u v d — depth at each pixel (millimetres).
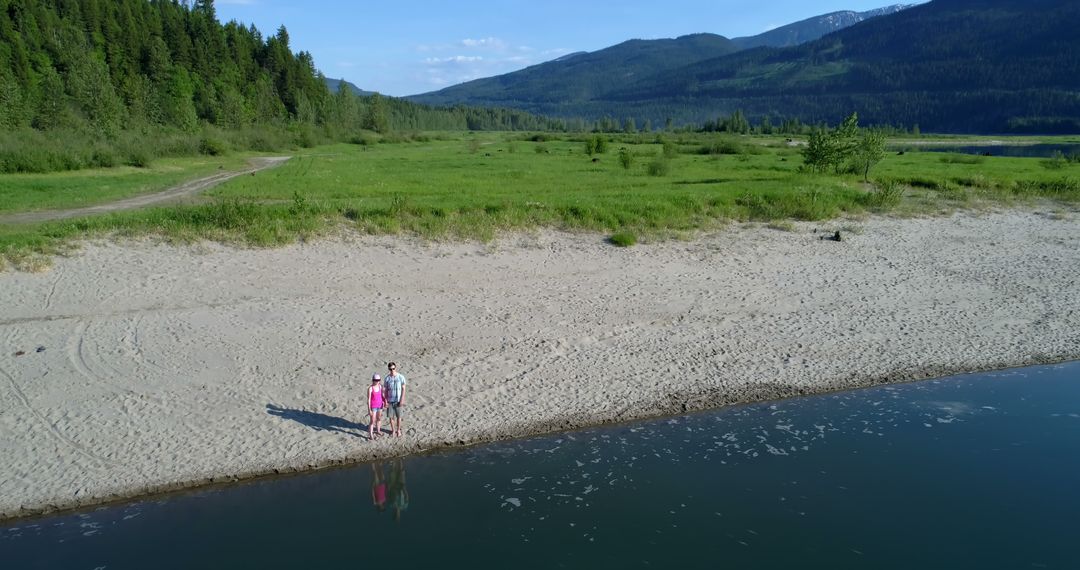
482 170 49969
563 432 12820
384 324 17359
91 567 9109
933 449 12312
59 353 15055
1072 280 21922
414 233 24766
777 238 26406
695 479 11328
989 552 9539
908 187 37688
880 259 24094
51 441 11945
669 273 22188
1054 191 35719
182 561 9250
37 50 92188
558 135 133375
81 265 20125
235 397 13570
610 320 18203
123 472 11172
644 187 36875
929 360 16078
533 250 24000
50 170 47156
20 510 10273
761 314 18875
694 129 184500
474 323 17672
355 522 10172
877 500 10766
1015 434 12844
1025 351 16625
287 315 17641
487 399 13836
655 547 9594
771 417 13484
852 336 17438
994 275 22438
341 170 50625
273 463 11523
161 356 15133
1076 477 11414
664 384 14703
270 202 31266
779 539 9797
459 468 11617
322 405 13391
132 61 102875
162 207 27891
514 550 9531
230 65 119125
